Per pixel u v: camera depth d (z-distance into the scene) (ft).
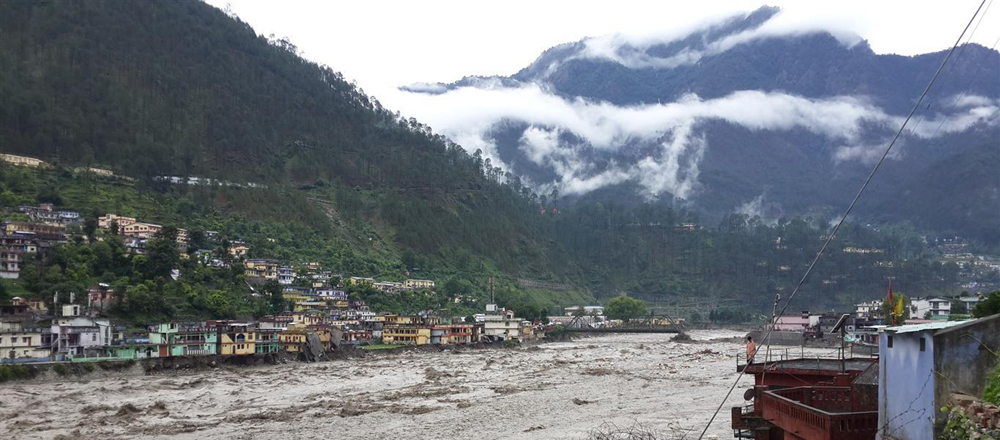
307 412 274.77
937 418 85.81
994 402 80.53
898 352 95.81
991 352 86.58
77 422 257.14
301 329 536.01
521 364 485.15
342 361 530.27
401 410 276.41
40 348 395.96
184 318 521.65
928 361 87.92
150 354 437.17
